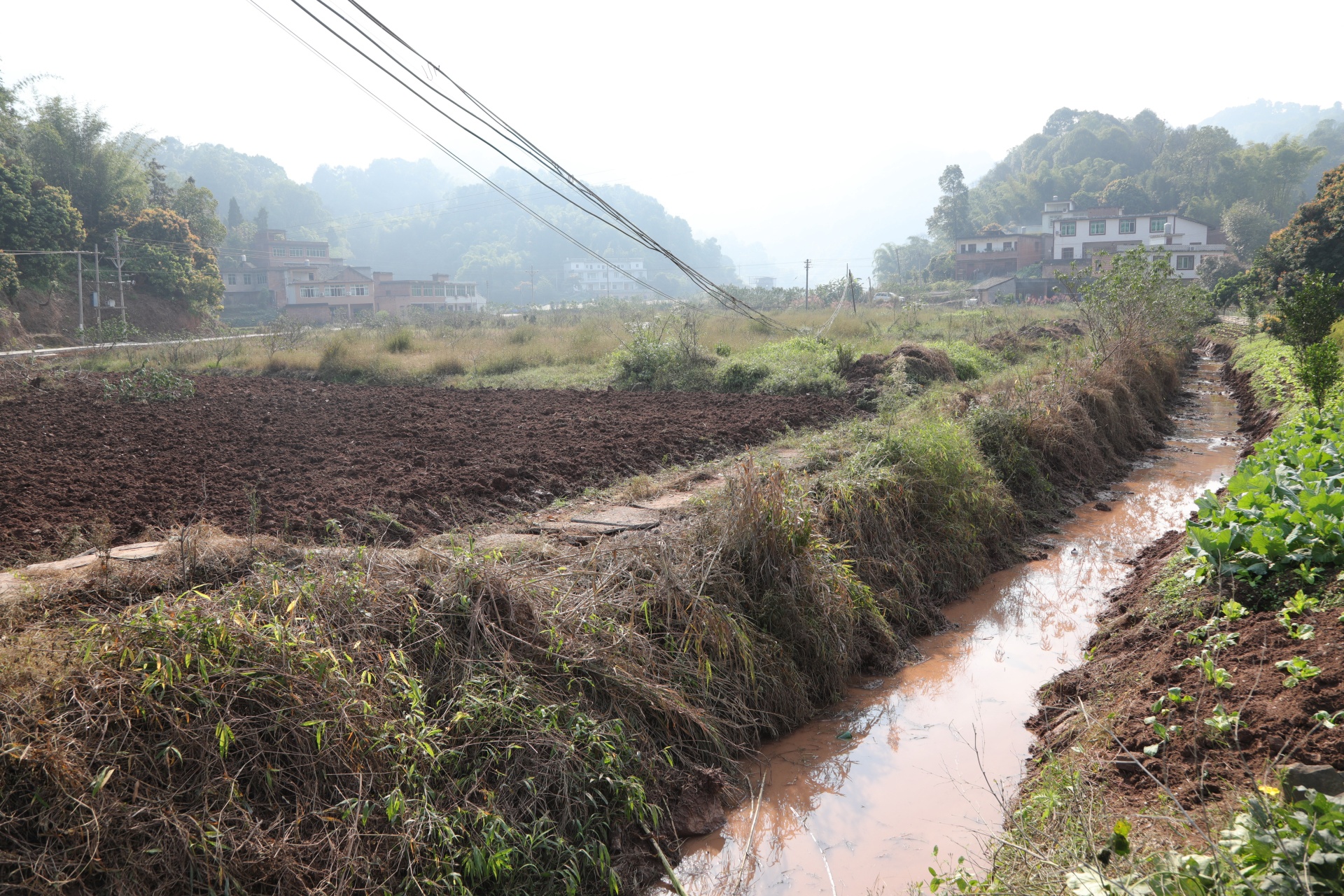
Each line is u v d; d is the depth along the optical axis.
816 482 8.02
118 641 3.89
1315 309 17.00
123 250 49.62
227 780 3.61
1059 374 13.95
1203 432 16.47
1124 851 3.21
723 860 4.50
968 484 9.04
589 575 5.80
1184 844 3.30
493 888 3.87
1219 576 5.75
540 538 6.62
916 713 6.02
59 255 44.47
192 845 3.35
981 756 5.36
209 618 4.11
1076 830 3.67
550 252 165.38
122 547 6.15
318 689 4.05
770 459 9.18
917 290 82.62
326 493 8.34
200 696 3.79
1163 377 19.55
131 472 9.27
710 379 18.16
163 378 16.22
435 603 4.92
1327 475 6.84
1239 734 3.95
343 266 106.00
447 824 3.85
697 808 4.80
